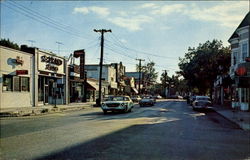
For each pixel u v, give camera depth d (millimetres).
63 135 10984
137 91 88562
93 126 14016
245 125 15055
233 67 31312
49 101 34000
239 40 28625
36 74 29938
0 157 7242
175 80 120688
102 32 35969
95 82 51531
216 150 8477
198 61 44062
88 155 7512
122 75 72062
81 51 40719
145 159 7137
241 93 28312
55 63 34562
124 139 10117
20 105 27172
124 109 23750
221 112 25578
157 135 11188
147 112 25297
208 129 13633
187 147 8820
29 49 29578
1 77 24422
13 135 10961
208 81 46281
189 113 24797
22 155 7473
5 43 41406
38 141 9617
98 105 36406
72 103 40125
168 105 41625
